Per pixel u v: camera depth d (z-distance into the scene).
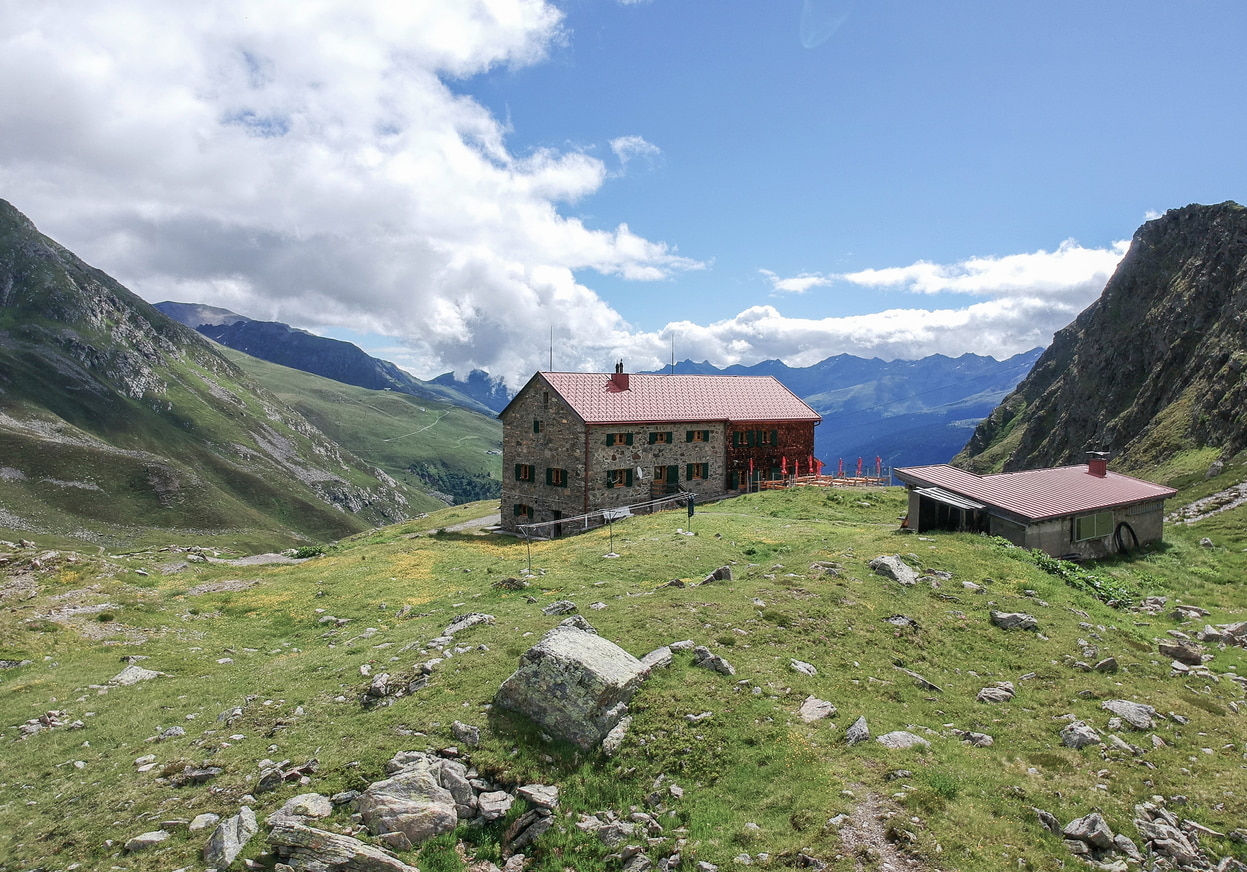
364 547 55.03
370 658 21.31
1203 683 19.72
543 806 13.73
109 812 14.16
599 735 15.54
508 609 26.80
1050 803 13.32
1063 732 16.09
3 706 20.81
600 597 26.98
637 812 13.73
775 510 54.78
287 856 12.30
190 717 19.12
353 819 13.33
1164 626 25.50
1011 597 25.64
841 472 76.31
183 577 41.06
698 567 33.69
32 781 16.02
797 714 16.27
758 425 72.75
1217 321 119.62
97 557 40.84
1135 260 161.62
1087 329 170.38
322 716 17.39
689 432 67.19
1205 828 12.80
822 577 26.39
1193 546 41.59
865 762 14.33
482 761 14.79
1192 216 152.50
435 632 23.59
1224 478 71.06
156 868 12.29
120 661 25.73
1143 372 143.38
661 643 19.78
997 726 16.73
